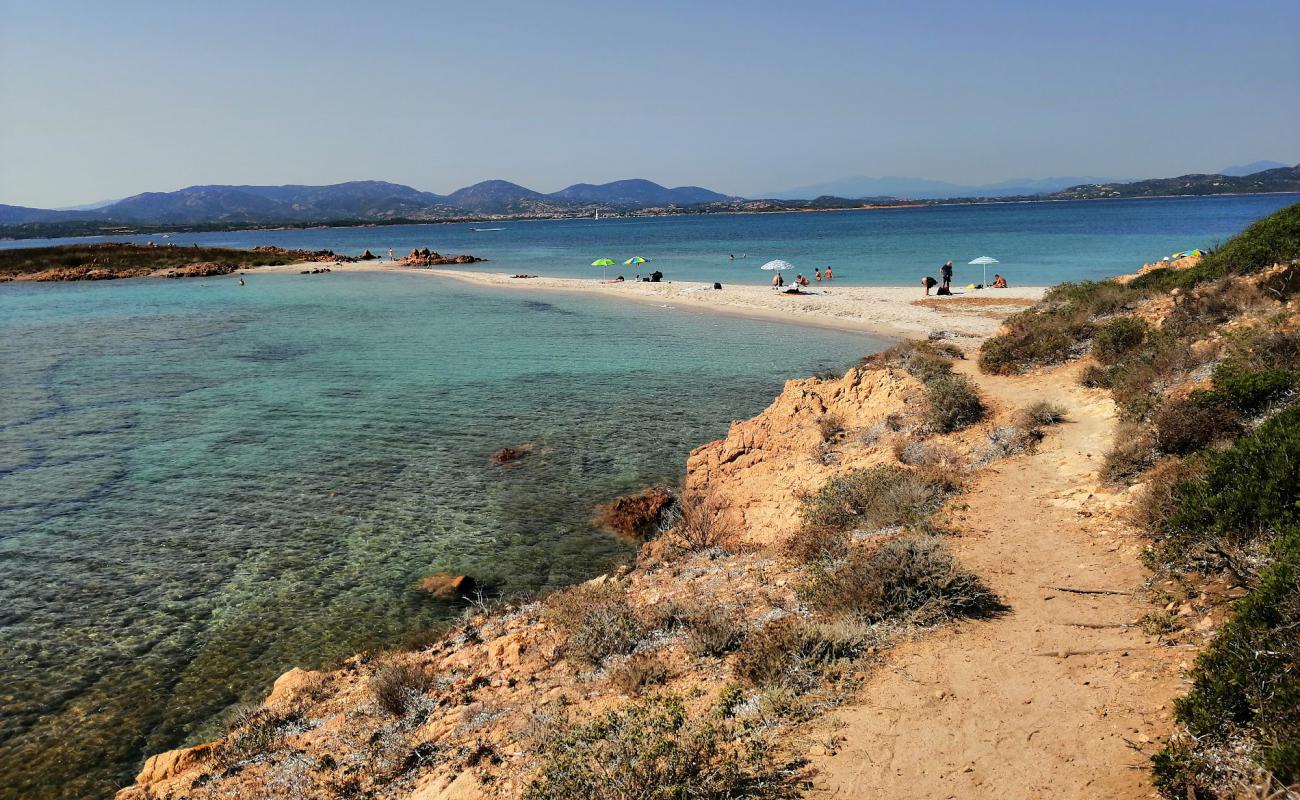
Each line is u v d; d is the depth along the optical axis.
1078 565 9.23
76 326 50.31
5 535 17.22
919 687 7.21
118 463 22.12
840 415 18.44
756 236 158.50
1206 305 17.44
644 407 27.33
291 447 23.41
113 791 9.31
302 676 11.21
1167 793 5.27
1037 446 13.99
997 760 6.06
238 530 17.36
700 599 10.62
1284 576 6.34
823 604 9.03
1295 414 9.43
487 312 53.66
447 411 27.27
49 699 11.29
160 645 12.73
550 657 9.87
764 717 7.09
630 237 176.88
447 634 12.40
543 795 6.15
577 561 15.60
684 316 49.16
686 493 18.02
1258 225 21.23
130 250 111.81
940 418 15.96
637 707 7.25
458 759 7.65
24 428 25.73
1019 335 21.05
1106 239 99.62
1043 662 7.28
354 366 35.50
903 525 11.61
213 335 45.62
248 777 8.54
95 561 15.87
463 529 17.27
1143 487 10.64
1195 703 5.74
